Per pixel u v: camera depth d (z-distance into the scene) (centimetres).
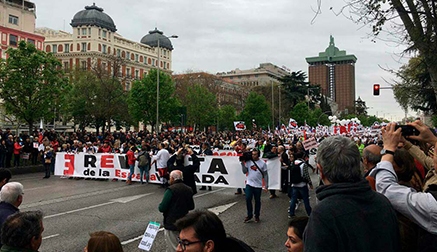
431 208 238
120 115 4778
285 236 772
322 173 241
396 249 222
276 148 1608
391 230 219
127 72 9262
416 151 329
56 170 1856
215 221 239
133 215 962
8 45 6234
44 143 1930
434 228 239
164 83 5072
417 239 273
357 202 216
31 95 2483
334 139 240
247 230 824
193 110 6334
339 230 204
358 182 226
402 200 248
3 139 2033
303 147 1489
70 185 1569
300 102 8150
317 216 213
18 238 321
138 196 1269
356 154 230
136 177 1681
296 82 8456
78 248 680
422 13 998
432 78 1060
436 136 282
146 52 10038
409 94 2005
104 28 8731
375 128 3606
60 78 2630
